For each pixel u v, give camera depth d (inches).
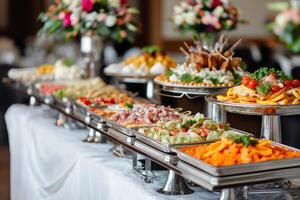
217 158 58.0
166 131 69.6
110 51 295.4
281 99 72.9
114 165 80.3
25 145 120.6
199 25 127.8
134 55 133.0
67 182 93.6
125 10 130.9
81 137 101.7
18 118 130.6
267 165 56.3
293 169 57.4
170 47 331.9
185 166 59.7
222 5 128.1
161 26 336.8
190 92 90.7
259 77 78.3
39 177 108.9
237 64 97.3
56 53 281.6
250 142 61.6
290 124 165.0
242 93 75.2
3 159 210.7
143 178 72.6
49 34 142.8
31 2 367.9
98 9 129.1
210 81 90.5
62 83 136.6
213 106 84.2
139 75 118.7
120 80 138.3
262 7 350.0
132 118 81.4
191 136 67.0
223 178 54.6
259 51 276.2
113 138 79.4
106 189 77.5
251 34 349.4
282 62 259.9
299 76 174.9
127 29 133.0
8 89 225.9
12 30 369.4
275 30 65.2
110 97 108.0
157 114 82.2
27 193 115.6
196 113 86.1
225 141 61.3
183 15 128.4
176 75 95.0
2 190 169.8
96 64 145.1
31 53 302.8
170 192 66.9
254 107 71.1
